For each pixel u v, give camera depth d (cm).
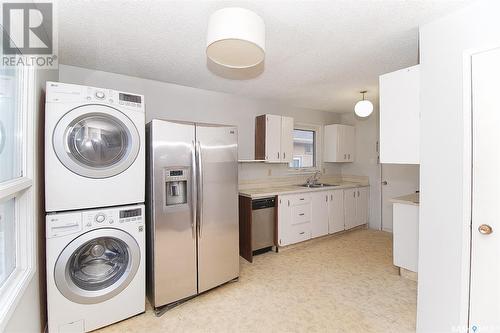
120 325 184
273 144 371
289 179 432
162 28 175
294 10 154
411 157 178
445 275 156
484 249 140
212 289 238
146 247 217
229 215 242
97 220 174
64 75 242
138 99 194
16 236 139
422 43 169
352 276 265
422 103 169
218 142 233
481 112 140
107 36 186
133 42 196
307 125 458
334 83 306
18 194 140
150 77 282
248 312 201
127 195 188
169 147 204
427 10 152
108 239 184
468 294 145
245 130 375
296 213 356
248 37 130
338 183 476
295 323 187
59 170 163
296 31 180
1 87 121
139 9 152
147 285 220
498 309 136
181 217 211
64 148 163
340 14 158
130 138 189
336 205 407
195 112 326
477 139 142
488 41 137
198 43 198
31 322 142
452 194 152
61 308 165
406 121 180
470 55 144
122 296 186
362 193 451
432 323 162
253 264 298
